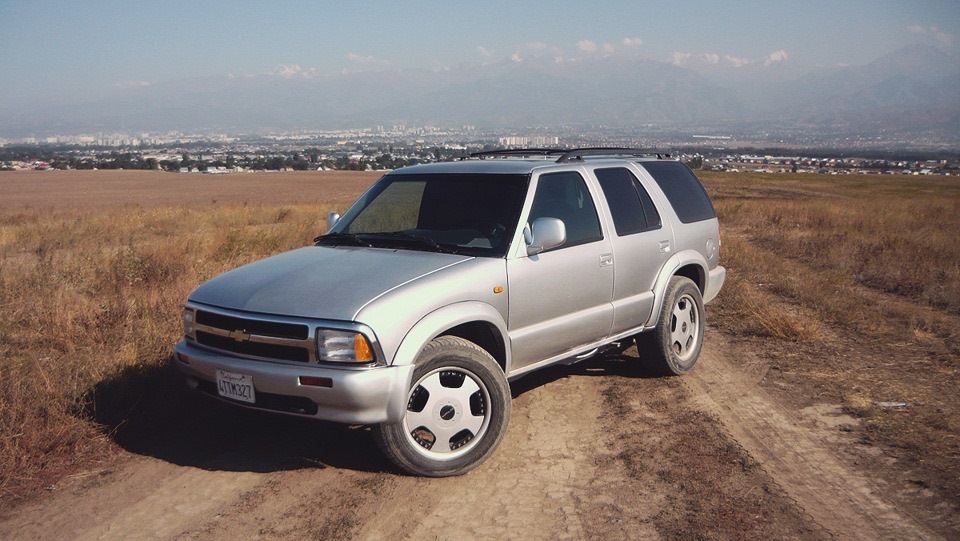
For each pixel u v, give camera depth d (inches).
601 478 154.3
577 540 129.0
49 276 342.6
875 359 239.3
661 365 222.4
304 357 145.1
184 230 713.6
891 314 302.5
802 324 267.7
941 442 169.3
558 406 200.5
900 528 131.5
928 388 207.9
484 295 163.2
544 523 135.3
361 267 164.9
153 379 199.8
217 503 145.0
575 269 186.9
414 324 148.9
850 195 1818.4
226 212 918.4
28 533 133.5
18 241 584.1
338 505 143.7
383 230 191.0
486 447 159.2
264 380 146.2
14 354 231.1
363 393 140.9
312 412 145.8
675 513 138.2
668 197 235.8
